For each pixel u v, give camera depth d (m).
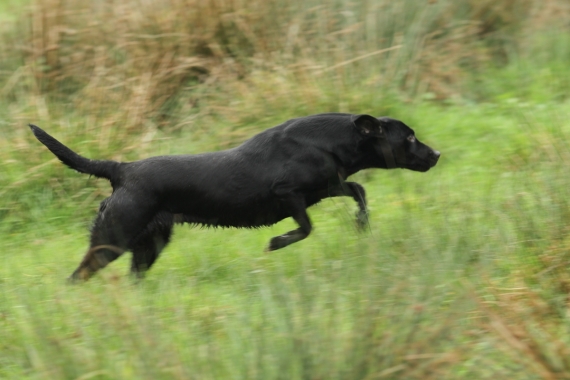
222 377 6.31
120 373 6.52
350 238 9.55
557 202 9.15
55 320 7.76
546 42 16.52
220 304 8.52
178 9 15.42
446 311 7.02
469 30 16.30
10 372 7.23
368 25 15.38
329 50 14.89
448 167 12.76
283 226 11.38
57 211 12.24
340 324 6.76
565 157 10.35
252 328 7.02
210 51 15.40
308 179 9.55
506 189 10.88
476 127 14.05
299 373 6.23
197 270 9.78
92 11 15.79
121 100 13.98
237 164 9.55
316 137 9.62
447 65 15.52
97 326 7.45
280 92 13.97
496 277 8.52
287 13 15.48
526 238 8.95
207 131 13.96
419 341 6.45
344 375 6.22
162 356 6.39
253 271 9.26
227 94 14.59
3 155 12.77
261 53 14.95
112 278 7.93
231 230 11.22
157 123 14.21
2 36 15.73
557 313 7.63
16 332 7.63
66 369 6.46
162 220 9.59
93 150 12.97
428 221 9.22
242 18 15.34
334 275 8.02
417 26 15.53
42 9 15.37
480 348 6.92
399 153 10.11
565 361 6.30
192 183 9.48
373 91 14.20
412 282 7.31
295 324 6.63
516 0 16.98
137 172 9.46
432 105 14.91
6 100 14.45
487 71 15.99
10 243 11.58
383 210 11.05
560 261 8.41
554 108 14.30
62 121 13.44
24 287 8.88
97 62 14.84
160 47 15.12
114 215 9.38
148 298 8.35
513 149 12.70
